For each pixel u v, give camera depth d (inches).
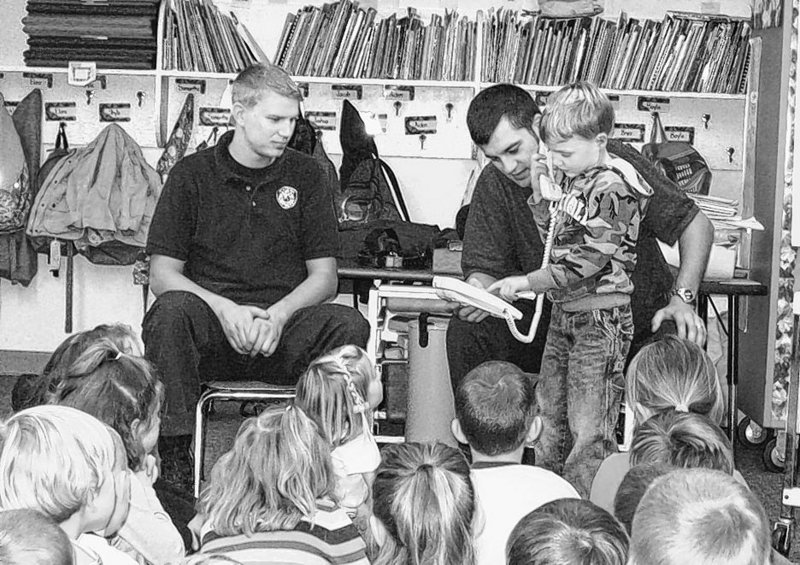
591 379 121.5
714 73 212.2
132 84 226.8
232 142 144.7
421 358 162.1
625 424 146.9
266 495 84.0
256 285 144.1
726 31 211.6
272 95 137.9
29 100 221.8
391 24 213.0
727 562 59.3
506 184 139.9
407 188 228.8
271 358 139.2
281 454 84.4
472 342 140.3
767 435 187.8
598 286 120.9
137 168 213.6
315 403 109.3
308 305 141.0
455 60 213.6
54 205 211.8
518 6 226.7
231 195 143.5
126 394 96.0
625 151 134.2
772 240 179.3
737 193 227.3
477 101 133.6
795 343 139.3
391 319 181.3
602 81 212.2
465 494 82.7
